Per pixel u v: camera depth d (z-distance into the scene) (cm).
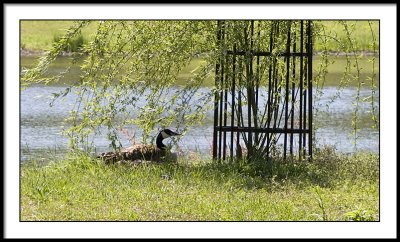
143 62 3206
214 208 2450
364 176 2984
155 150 3262
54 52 3181
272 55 3102
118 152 3234
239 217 2347
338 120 4791
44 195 2616
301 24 3145
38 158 3634
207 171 2984
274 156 3309
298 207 2506
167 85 3247
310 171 3034
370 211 2381
